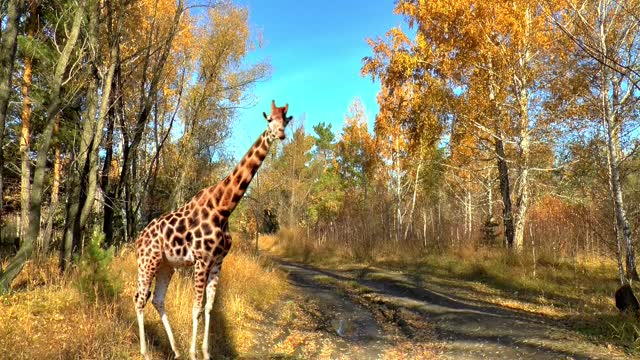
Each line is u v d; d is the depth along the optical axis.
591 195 12.84
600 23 9.35
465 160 18.84
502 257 14.95
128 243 11.87
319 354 6.93
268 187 39.06
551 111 14.03
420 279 14.20
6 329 5.08
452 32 15.24
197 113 16.53
